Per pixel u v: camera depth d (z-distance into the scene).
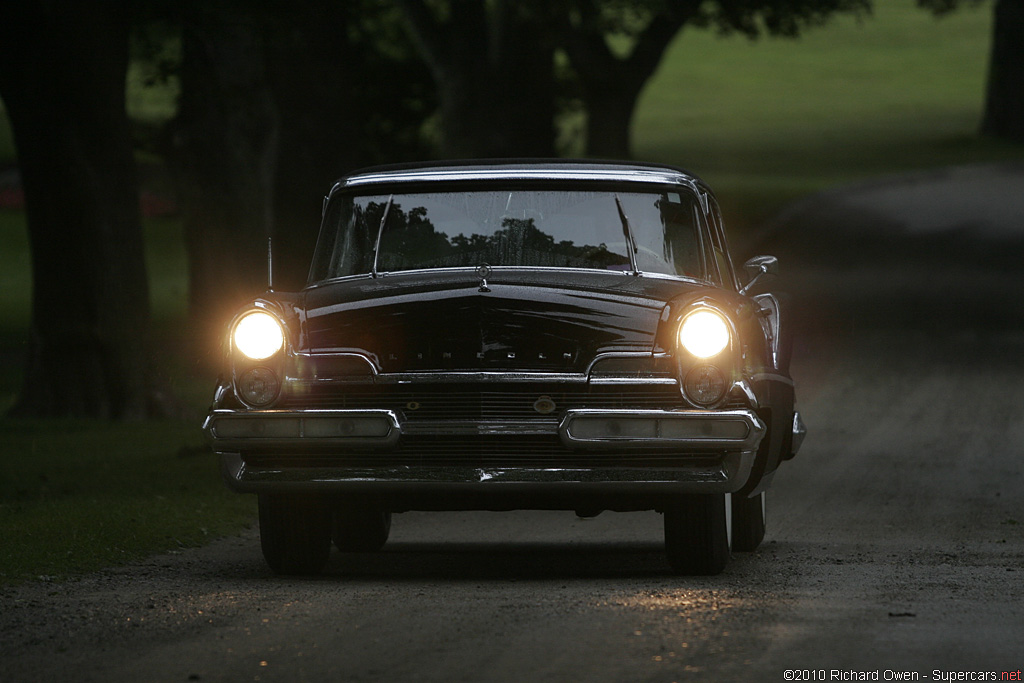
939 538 36.62
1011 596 26.66
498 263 30.42
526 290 27.80
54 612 25.42
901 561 31.91
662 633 23.03
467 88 115.75
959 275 130.88
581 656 21.53
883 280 128.38
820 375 80.94
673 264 30.14
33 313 72.75
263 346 28.03
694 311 27.33
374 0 101.06
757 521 33.38
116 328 72.25
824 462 52.59
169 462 54.16
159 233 173.25
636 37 129.75
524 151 119.69
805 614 24.61
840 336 98.62
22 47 69.38
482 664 21.12
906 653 21.83
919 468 51.03
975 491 45.88
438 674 20.61
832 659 21.41
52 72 69.56
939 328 102.25
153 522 37.62
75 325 71.94
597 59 128.88
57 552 32.25
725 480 27.22
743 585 28.03
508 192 31.14
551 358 27.55
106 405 72.19
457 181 31.38
